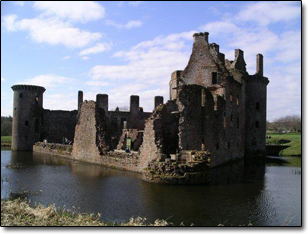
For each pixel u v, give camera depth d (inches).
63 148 1967.3
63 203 722.8
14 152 2279.8
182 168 939.3
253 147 1983.3
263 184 964.0
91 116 1577.3
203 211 658.8
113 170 1250.6
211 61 1472.7
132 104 2346.2
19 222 554.3
